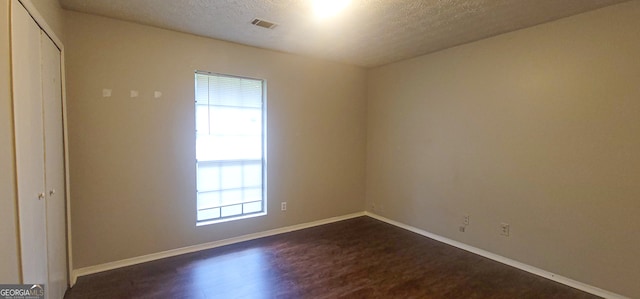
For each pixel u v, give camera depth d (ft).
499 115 10.29
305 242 12.00
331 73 14.25
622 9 7.71
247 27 9.73
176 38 10.23
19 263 4.71
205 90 11.19
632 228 7.70
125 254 9.70
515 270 9.72
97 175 9.16
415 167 13.33
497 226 10.46
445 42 11.09
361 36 10.48
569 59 8.64
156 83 9.97
